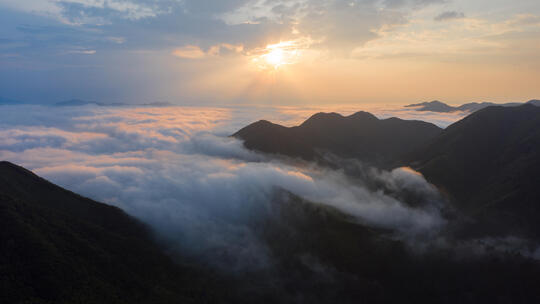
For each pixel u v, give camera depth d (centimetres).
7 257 7012
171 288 8750
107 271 8038
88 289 6994
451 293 9062
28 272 6838
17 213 8294
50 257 7281
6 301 6134
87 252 8262
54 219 9019
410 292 9412
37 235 7781
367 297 9444
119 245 9494
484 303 8562
